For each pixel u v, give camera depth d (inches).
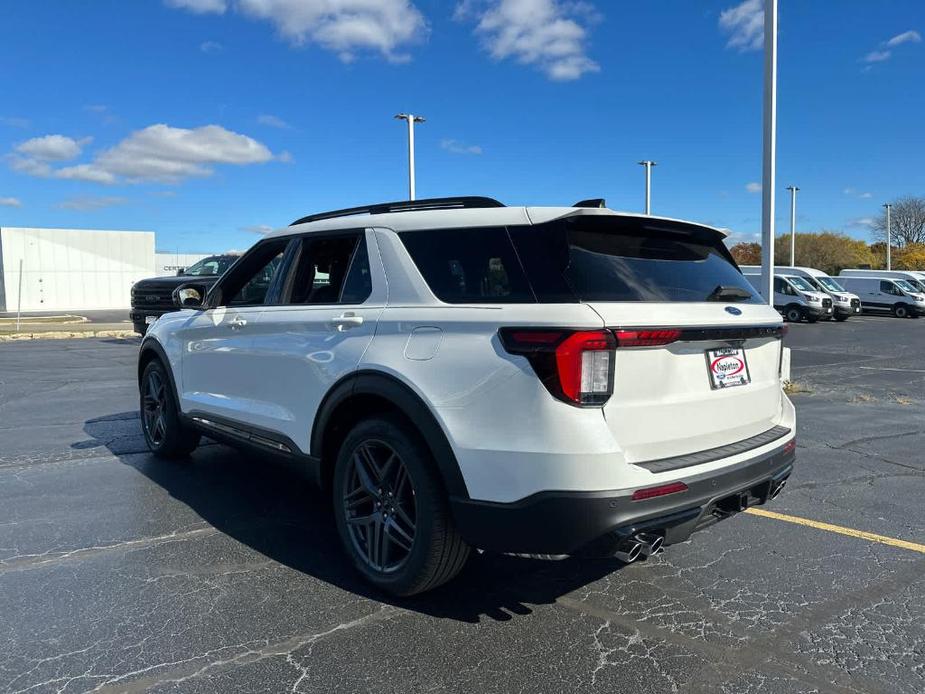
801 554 166.4
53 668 112.2
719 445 132.6
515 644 122.7
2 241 1536.7
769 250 444.8
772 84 431.8
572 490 110.3
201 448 260.8
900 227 3277.6
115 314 1401.3
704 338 125.1
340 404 145.2
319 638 123.5
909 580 151.9
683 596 143.0
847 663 118.1
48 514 185.6
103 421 306.8
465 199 145.6
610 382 112.4
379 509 140.7
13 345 685.9
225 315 188.4
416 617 132.1
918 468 246.1
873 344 802.2
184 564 154.5
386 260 143.5
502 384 116.7
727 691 109.5
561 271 119.0
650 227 136.6
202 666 113.7
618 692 108.7
